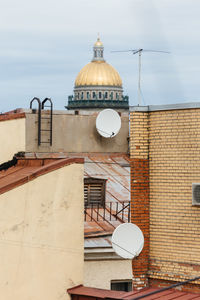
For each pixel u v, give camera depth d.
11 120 40.09
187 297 26.70
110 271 34.81
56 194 26.22
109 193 41.53
